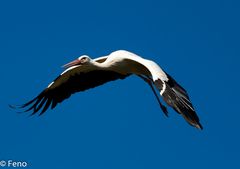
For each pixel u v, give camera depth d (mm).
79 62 18578
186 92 16906
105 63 18406
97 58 18719
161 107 16547
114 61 18281
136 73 18484
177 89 16859
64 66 18641
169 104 16094
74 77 18828
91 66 18531
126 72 18547
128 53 18172
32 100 18719
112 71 18781
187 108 16406
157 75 16547
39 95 18781
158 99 18484
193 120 16297
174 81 16953
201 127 16219
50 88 18812
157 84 16375
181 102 16422
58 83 18797
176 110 16109
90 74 18844
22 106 18688
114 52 18344
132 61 18172
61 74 18609
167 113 16516
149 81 18469
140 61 17266
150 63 17031
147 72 18328
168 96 16156
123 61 18203
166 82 16453
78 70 18656
